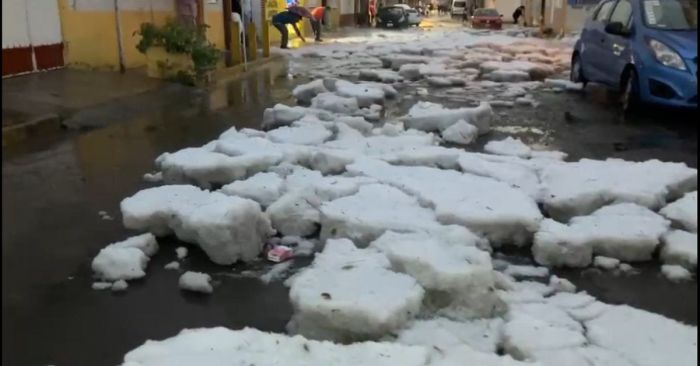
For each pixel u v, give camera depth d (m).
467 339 3.01
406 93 11.03
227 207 4.02
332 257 3.66
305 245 4.30
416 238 3.89
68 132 7.52
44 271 3.87
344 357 2.60
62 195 5.24
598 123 8.38
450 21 56.44
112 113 8.48
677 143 7.25
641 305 3.59
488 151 6.69
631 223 4.33
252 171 5.43
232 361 2.54
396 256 3.35
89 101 8.69
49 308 3.45
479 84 11.95
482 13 38.44
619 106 9.56
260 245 4.21
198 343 2.70
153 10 12.84
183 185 4.85
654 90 8.45
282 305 3.54
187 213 4.15
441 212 4.36
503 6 52.22
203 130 7.92
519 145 6.79
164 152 6.69
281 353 2.63
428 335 2.98
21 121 7.19
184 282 3.69
